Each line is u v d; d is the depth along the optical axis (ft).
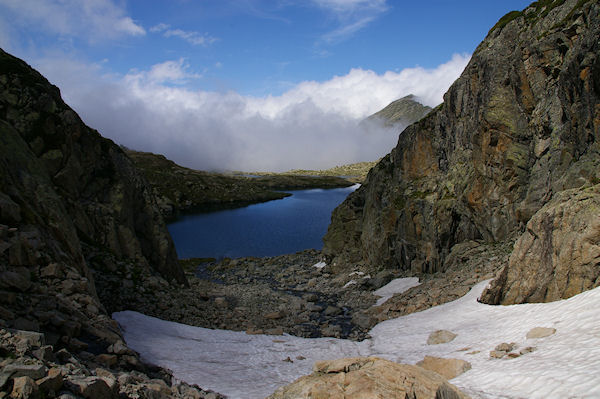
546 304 76.13
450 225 156.15
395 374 45.01
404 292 143.02
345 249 242.58
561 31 116.57
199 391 58.95
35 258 71.82
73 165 127.54
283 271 253.44
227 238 414.21
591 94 93.86
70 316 64.08
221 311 129.59
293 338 102.47
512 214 130.52
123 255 134.82
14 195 81.00
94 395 38.27
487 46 152.15
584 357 47.75
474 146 145.79
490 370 54.95
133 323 93.97
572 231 77.05
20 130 116.88
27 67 134.62
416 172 187.21
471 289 110.11
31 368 35.14
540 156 121.08
